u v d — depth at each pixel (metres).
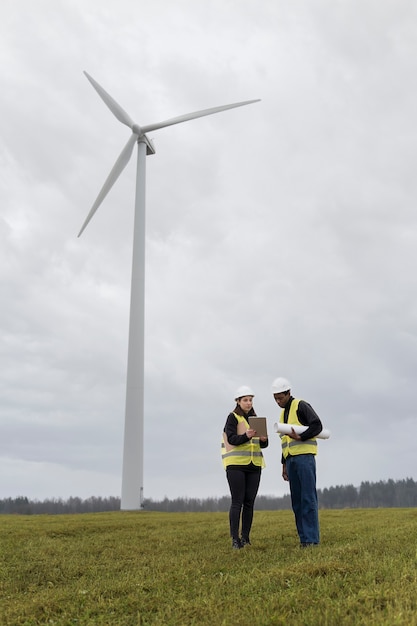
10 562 9.86
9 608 6.55
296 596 5.76
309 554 8.55
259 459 10.53
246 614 5.32
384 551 8.41
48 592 7.43
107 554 10.52
